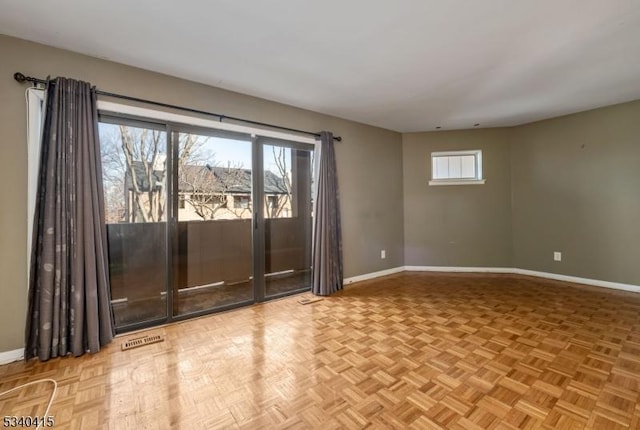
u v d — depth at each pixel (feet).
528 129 14.80
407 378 6.15
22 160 7.16
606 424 4.78
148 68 8.71
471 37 7.28
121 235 8.73
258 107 11.03
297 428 4.80
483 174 15.66
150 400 5.53
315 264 12.26
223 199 10.53
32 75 7.26
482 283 13.57
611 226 12.42
